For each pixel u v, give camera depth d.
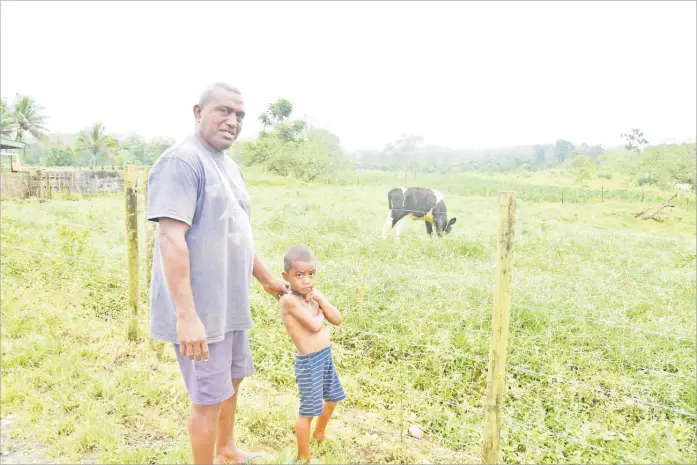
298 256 2.63
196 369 2.36
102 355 3.91
